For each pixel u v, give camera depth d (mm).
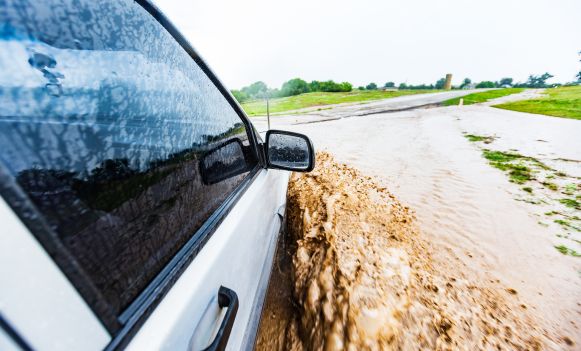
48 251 396
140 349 524
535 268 3104
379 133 11781
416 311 1984
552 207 4543
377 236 3244
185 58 1071
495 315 2252
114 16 778
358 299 2016
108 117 663
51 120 526
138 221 657
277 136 1733
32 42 541
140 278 605
